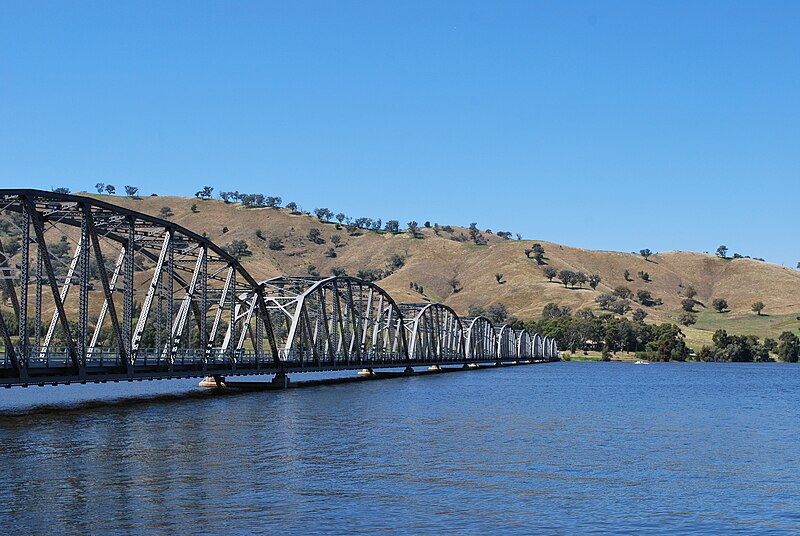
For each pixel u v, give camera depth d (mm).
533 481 42781
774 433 65562
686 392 122500
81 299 65500
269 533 32125
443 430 63562
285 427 63094
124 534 31688
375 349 154375
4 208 62031
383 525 33625
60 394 95250
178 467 44531
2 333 57812
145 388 109062
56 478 40969
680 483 43031
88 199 65625
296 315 120312
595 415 79812
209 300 100000
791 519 35625
